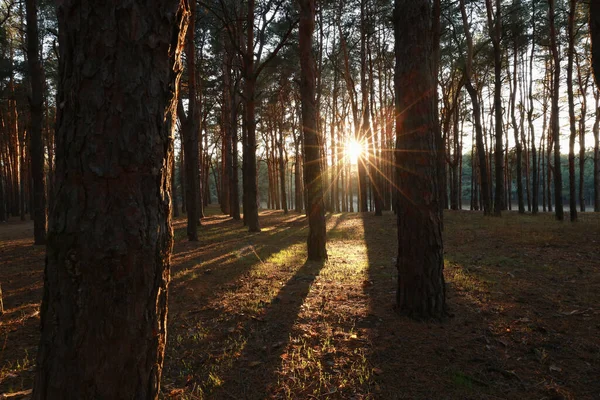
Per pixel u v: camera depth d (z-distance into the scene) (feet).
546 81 74.59
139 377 5.18
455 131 80.48
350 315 13.74
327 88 91.50
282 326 13.00
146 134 5.08
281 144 90.38
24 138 88.53
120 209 4.91
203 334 12.57
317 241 24.84
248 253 28.25
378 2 64.28
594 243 26.40
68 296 4.91
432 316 12.96
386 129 84.02
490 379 9.45
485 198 57.62
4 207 94.58
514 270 19.75
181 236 40.78
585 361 10.14
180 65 5.76
